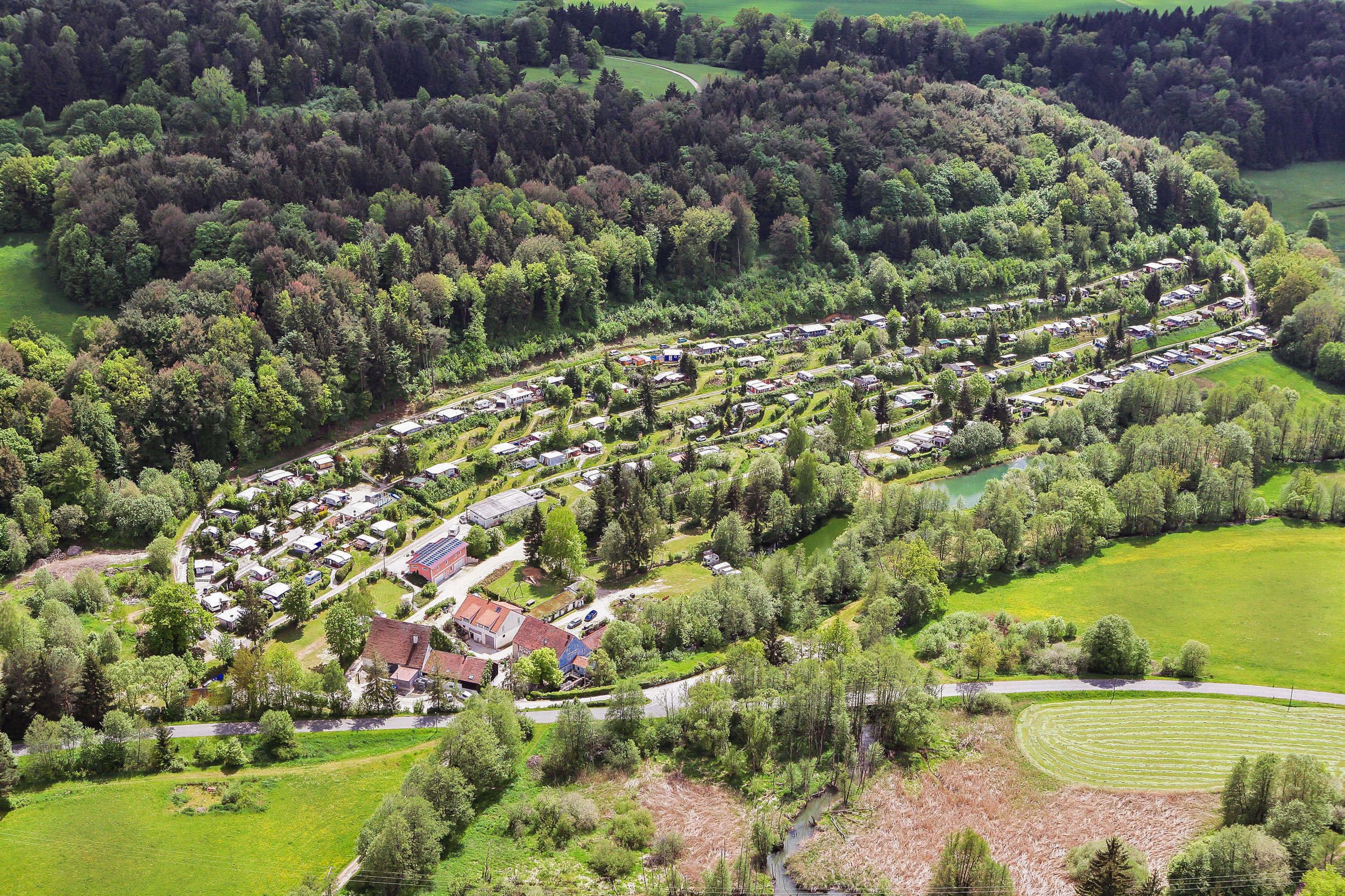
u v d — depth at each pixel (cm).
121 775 15712
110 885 13638
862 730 17025
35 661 16412
